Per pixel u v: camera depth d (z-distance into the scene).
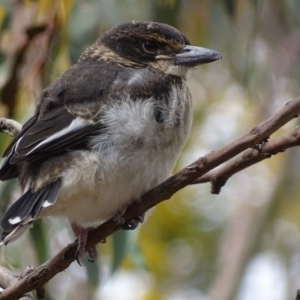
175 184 8.33
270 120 7.74
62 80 9.13
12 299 8.23
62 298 13.14
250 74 13.00
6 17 11.46
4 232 8.09
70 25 11.18
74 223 8.80
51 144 8.59
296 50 13.91
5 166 8.88
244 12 12.45
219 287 14.87
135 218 8.73
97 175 8.58
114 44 9.79
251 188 15.87
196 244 15.42
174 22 11.65
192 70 9.88
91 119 8.71
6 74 11.27
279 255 15.52
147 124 8.72
